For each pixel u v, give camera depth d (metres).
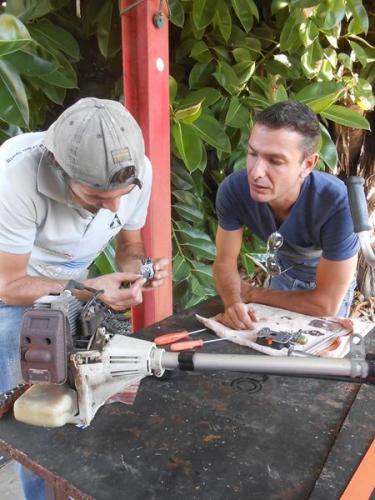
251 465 0.81
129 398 0.96
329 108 2.28
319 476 0.77
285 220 1.45
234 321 1.33
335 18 2.18
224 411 0.96
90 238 1.32
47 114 2.45
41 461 0.82
